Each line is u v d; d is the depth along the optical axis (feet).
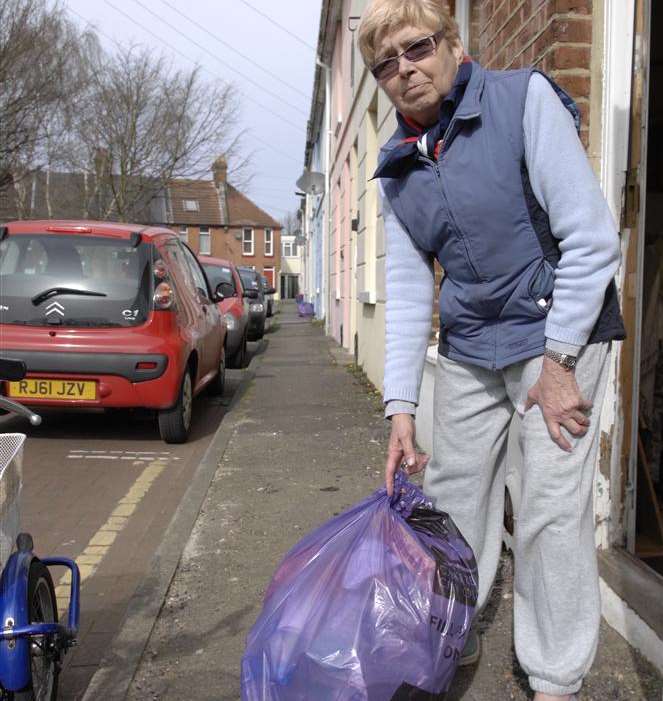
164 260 22.44
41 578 8.18
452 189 7.06
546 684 7.13
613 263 6.67
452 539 7.60
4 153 61.36
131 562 13.50
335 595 6.99
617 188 9.77
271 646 6.94
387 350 8.44
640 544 10.72
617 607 9.22
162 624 10.64
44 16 59.93
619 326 7.00
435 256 8.43
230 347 42.68
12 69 57.62
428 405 17.24
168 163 101.65
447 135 6.98
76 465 20.10
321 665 6.71
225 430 23.13
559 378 6.80
